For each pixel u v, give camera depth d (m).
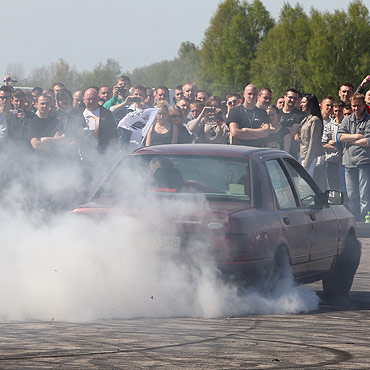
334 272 21.89
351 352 13.49
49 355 12.60
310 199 20.86
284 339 14.58
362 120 37.56
